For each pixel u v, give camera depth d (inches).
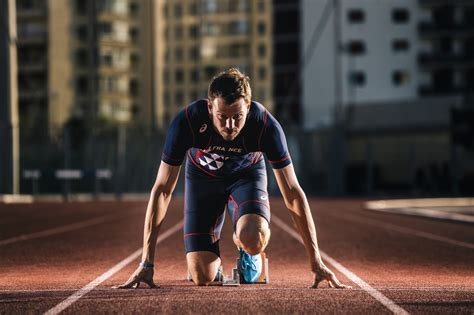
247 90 164.9
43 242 377.1
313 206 828.6
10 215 651.5
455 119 630.5
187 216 199.8
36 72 2546.8
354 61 2230.6
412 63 2212.1
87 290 190.5
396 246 352.2
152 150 1230.3
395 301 167.8
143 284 201.6
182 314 151.0
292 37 2486.5
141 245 358.3
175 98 2859.3
